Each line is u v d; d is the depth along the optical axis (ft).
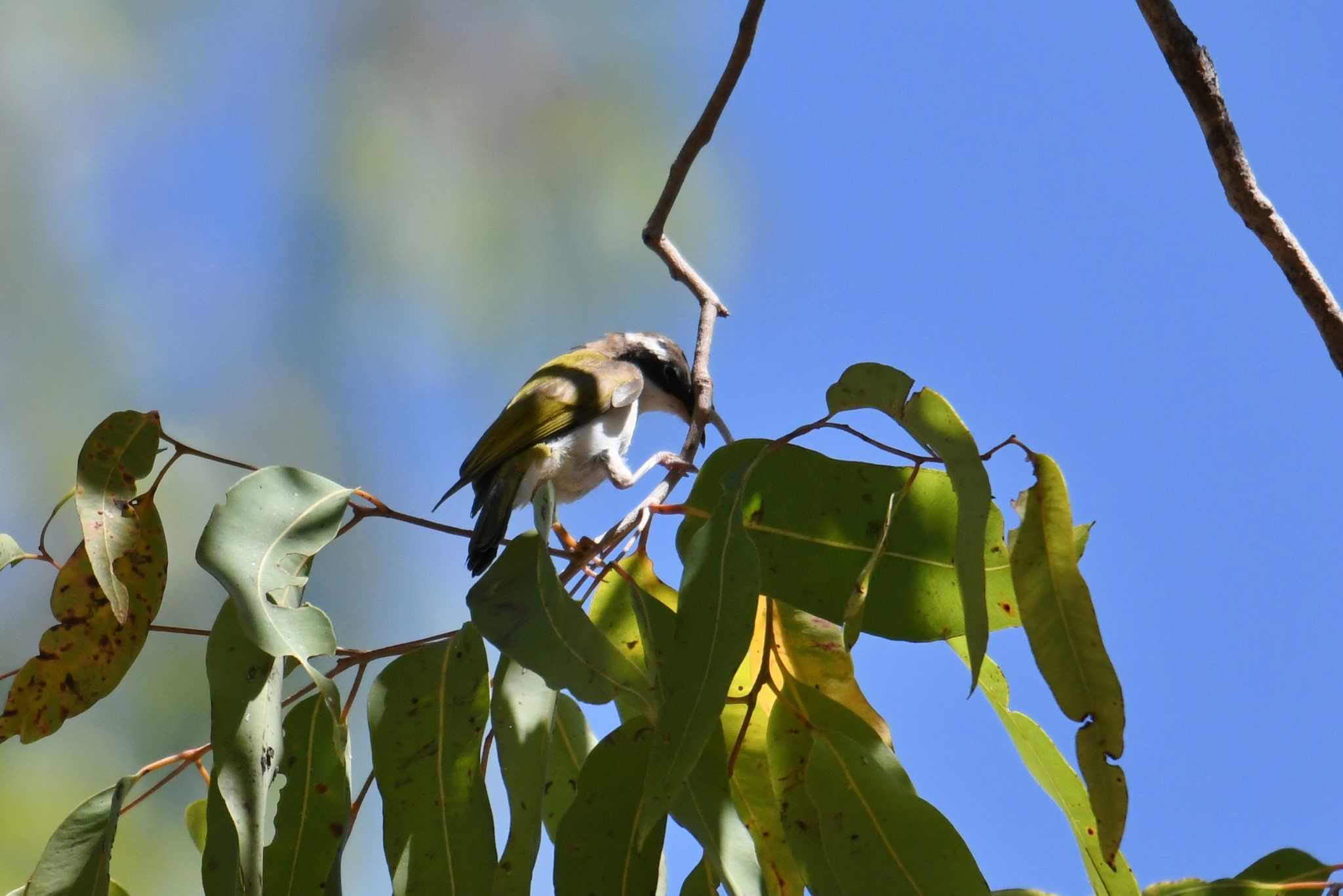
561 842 16.11
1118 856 17.93
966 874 16.37
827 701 17.43
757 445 18.06
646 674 16.33
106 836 17.06
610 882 15.98
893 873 16.48
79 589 18.07
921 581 17.80
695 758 13.96
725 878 15.42
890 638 17.76
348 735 15.98
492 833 16.55
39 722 17.75
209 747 17.76
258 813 15.71
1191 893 18.45
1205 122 18.44
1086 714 15.67
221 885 15.48
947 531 17.81
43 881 17.10
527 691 16.28
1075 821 18.35
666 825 16.17
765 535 17.94
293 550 16.76
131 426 18.16
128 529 17.95
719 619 14.51
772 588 17.76
